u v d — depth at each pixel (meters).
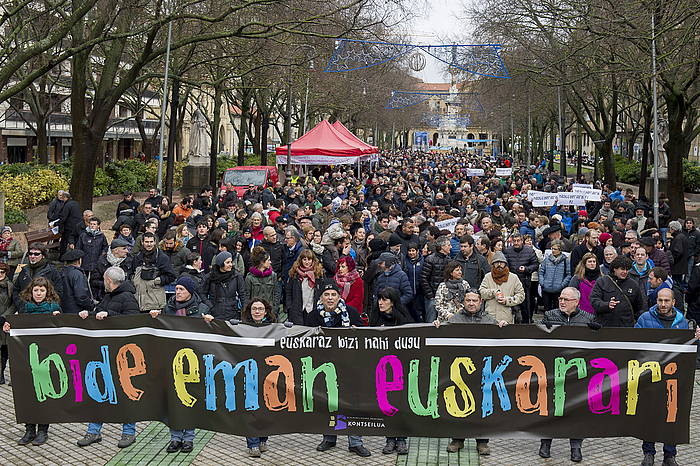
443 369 8.53
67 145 62.72
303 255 11.09
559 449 8.95
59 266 15.12
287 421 8.64
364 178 45.12
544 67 29.80
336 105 57.38
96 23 20.89
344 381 8.59
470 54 28.14
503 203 26.38
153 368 8.76
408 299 11.94
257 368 8.61
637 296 10.40
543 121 79.06
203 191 22.83
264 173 35.84
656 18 22.59
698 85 29.22
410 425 8.57
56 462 8.44
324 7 23.19
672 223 17.39
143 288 11.57
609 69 26.11
